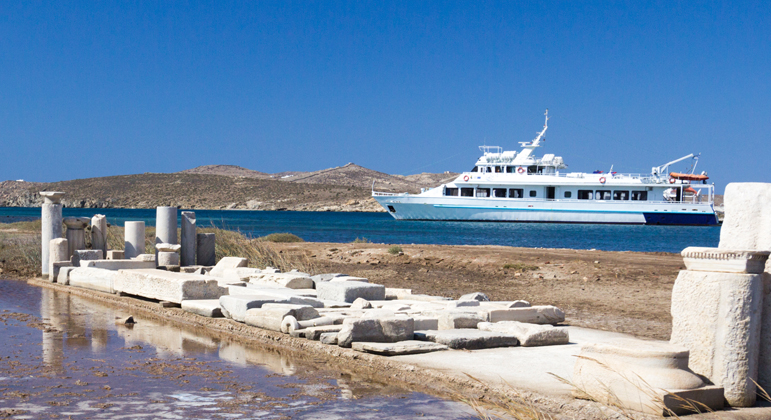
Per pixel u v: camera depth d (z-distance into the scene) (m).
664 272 19.92
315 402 6.48
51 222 17.61
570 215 69.00
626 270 20.20
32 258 20.38
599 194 70.75
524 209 69.00
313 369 7.94
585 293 16.08
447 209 71.06
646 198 71.19
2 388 6.83
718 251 6.37
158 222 17.94
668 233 60.06
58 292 15.44
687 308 6.50
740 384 6.15
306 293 13.35
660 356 5.98
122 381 7.22
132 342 9.49
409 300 12.99
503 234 55.22
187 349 9.06
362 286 12.54
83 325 10.88
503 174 69.81
